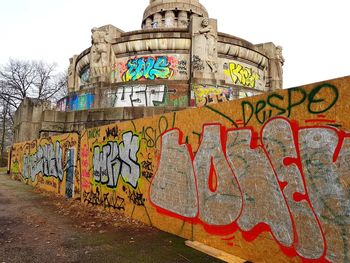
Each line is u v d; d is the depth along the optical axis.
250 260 4.21
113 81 17.36
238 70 18.22
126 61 17.64
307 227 3.55
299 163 3.67
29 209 8.38
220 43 17.75
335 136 3.33
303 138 3.63
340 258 3.23
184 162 5.52
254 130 4.25
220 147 4.79
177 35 17.00
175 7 23.84
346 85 3.24
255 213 4.18
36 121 18.41
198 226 5.12
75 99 16.61
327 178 3.38
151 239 5.39
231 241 4.51
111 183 7.88
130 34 18.25
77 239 5.47
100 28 17.92
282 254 3.81
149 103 14.64
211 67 16.39
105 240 5.39
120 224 6.50
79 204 9.05
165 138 6.04
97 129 8.73
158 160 6.21
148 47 17.23
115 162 7.77
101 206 8.26
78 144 9.94
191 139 5.38
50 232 5.96
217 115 4.88
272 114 4.01
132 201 7.02
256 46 21.03
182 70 16.94
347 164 3.21
